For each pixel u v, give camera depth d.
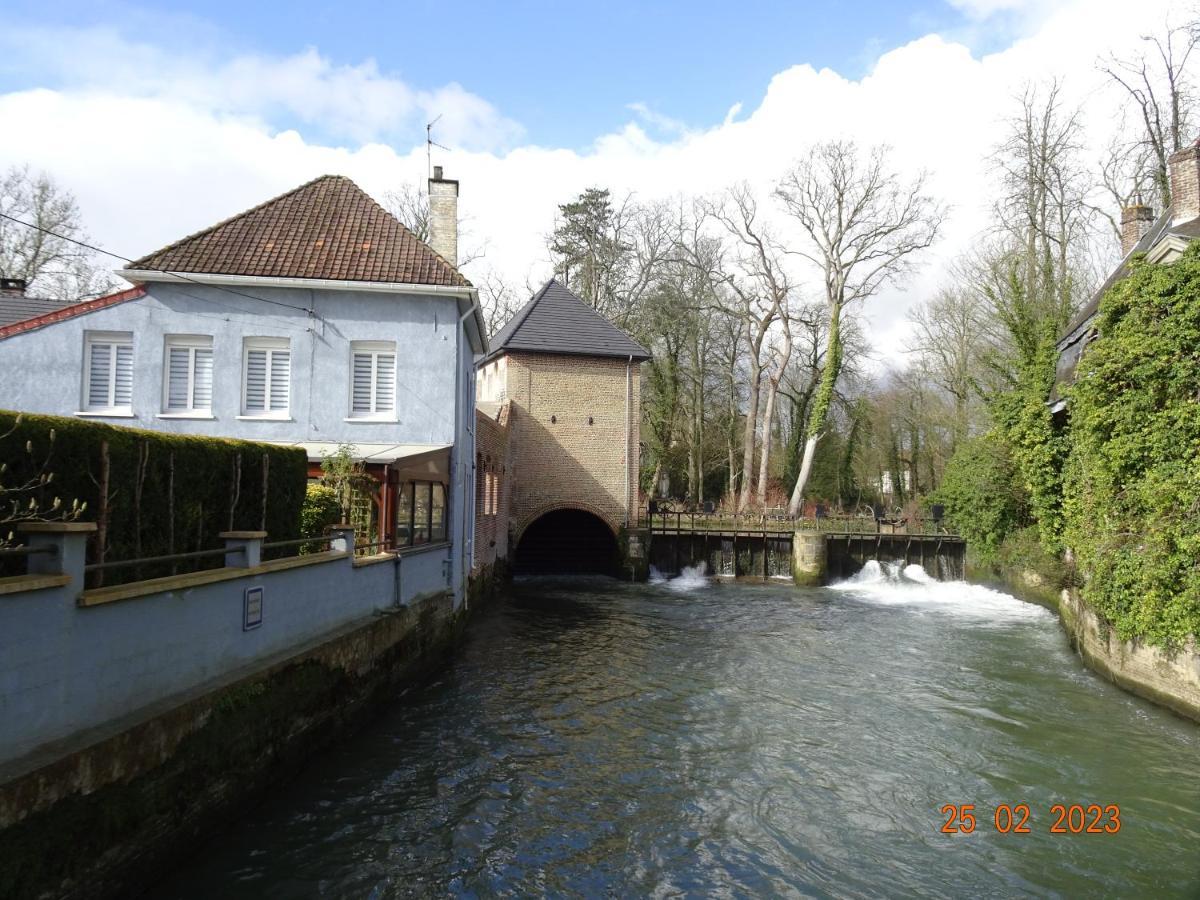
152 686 5.80
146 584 5.69
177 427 14.40
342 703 9.06
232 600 6.98
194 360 14.65
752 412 39.50
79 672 5.03
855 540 28.58
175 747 5.70
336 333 14.95
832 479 46.22
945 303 37.84
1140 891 6.08
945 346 38.50
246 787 6.78
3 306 18.67
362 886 5.92
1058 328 20.67
